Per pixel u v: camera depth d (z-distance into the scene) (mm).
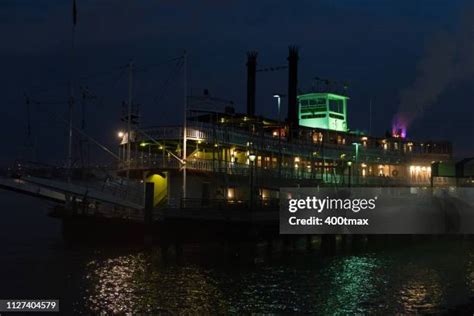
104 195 49031
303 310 29562
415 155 83375
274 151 60406
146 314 28234
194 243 43469
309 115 82438
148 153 57750
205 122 55969
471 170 71188
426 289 34875
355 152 71688
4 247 47219
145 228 44406
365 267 42250
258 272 38844
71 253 43688
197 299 31125
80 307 29156
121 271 37562
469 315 27172
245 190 55125
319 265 42750
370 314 28984
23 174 49938
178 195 52562
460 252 50969
